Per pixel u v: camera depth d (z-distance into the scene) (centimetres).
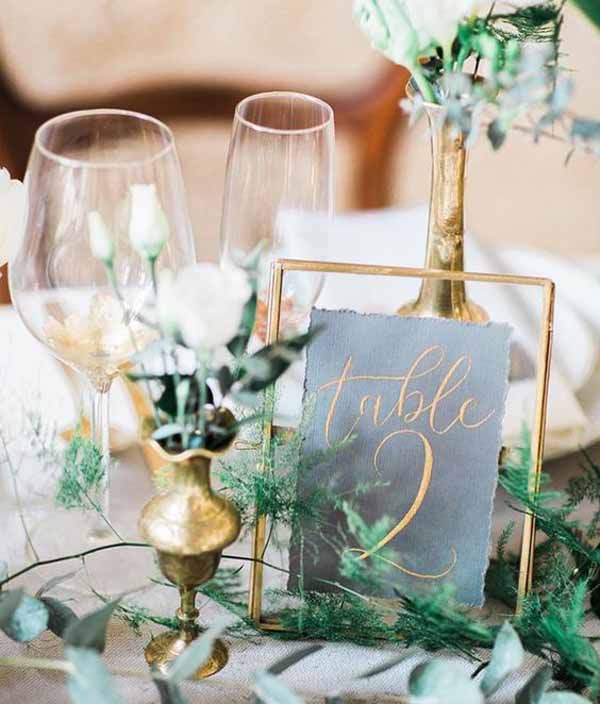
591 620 81
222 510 69
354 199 195
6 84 178
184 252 86
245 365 62
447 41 80
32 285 85
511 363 102
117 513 91
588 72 191
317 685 76
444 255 92
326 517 79
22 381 97
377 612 78
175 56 183
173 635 77
